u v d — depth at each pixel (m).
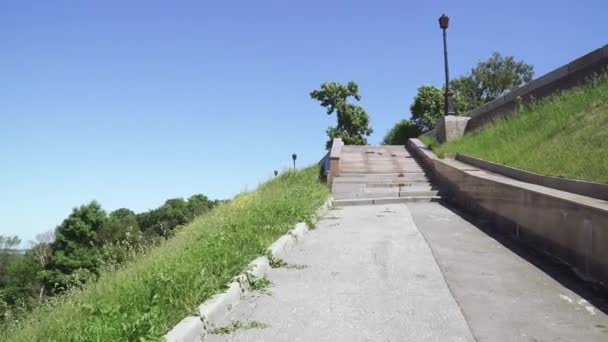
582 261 7.01
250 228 9.18
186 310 5.05
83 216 50.84
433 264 7.77
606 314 5.47
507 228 10.16
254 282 6.59
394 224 11.78
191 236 11.47
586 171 9.59
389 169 20.52
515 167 12.96
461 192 14.76
